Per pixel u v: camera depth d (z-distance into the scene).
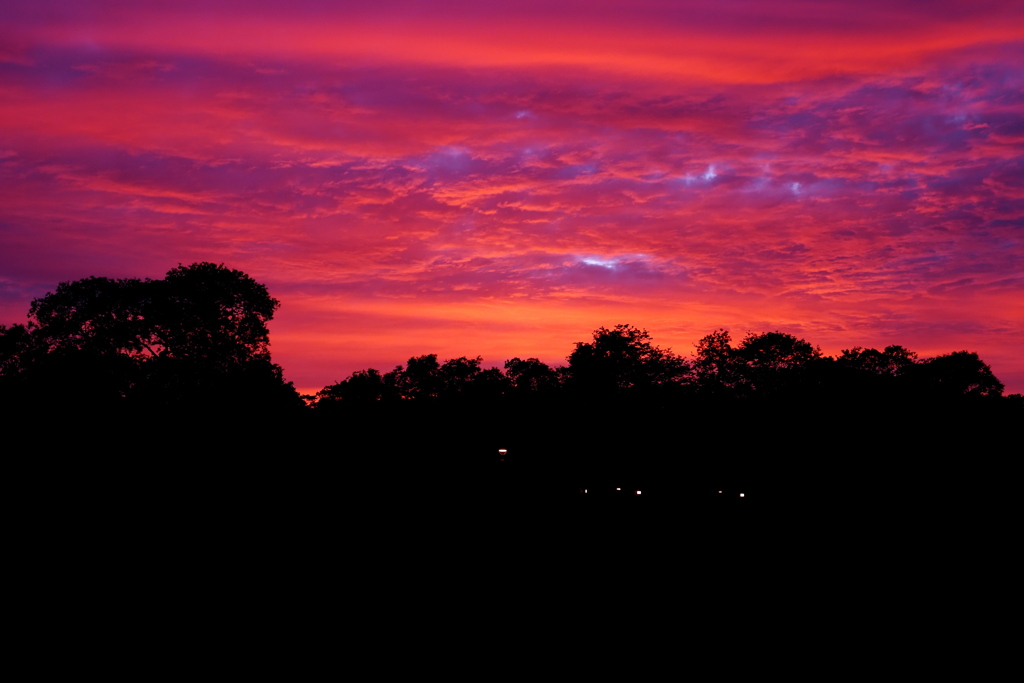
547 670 13.52
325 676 13.04
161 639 15.05
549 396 69.50
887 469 47.59
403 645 14.91
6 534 28.95
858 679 13.35
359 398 78.25
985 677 13.57
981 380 60.97
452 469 46.88
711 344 69.38
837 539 33.41
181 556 24.86
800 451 52.16
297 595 19.12
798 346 65.25
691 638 15.74
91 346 45.41
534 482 48.34
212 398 44.59
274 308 51.97
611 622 16.97
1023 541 32.78
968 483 44.38
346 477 43.72
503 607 18.17
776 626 16.89
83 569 22.31
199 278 49.62
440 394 79.94
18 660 13.62
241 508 37.00
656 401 65.94
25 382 42.72
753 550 29.62
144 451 42.16
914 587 21.70
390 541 28.83
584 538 31.55
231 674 13.07
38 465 38.84
